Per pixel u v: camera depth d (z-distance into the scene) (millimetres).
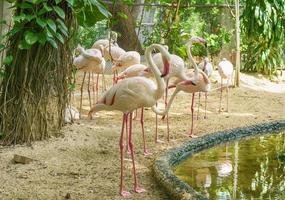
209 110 9320
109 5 13141
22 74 6453
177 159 6184
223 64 9422
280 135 7754
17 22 6371
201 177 5641
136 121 8172
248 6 11969
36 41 6309
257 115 8969
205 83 7262
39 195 4867
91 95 10258
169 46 12195
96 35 14078
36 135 6559
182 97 10352
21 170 5582
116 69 9047
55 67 6688
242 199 4930
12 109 6480
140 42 16172
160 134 7391
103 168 5762
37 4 6332
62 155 6156
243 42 13711
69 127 7277
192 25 14938
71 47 7027
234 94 10961
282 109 9594
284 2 12305
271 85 12633
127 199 4832
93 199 4797
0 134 6488
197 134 7477
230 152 6746
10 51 6531
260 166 6070
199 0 14766
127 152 6406
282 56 13828
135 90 5223
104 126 7699
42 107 6574
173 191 4785
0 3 7555
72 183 5234
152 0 12594
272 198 4957
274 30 12430
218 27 14781
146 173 5652
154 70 5320
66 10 6723
